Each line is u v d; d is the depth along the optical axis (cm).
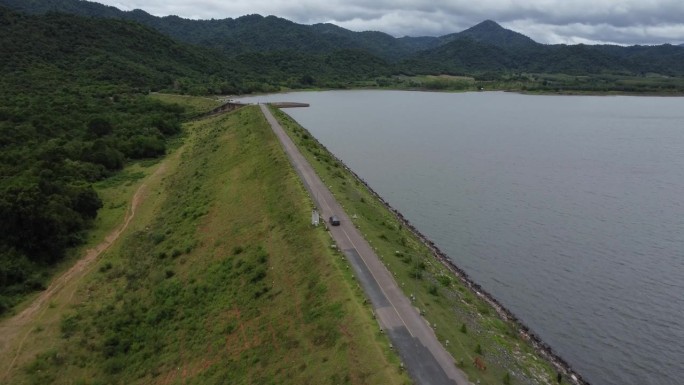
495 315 5347
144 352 5106
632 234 8075
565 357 4906
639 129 18988
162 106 19212
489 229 8312
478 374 3797
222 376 4350
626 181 11269
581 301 6006
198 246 7156
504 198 10038
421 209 9312
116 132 14788
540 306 5881
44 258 7206
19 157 11394
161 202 9750
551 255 7288
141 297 6166
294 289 5156
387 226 7312
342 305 4541
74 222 8088
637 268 6862
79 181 10469
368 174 11912
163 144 14288
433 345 4031
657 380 4650
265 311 5022
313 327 4431
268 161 9819
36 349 5325
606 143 16025
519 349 4625
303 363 4041
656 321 5594
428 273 5788
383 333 4128
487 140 16538
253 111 17038
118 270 6981
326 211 7006
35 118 14775
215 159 11762
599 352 5025
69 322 5769
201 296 5791
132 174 11894
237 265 6131
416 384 3566
